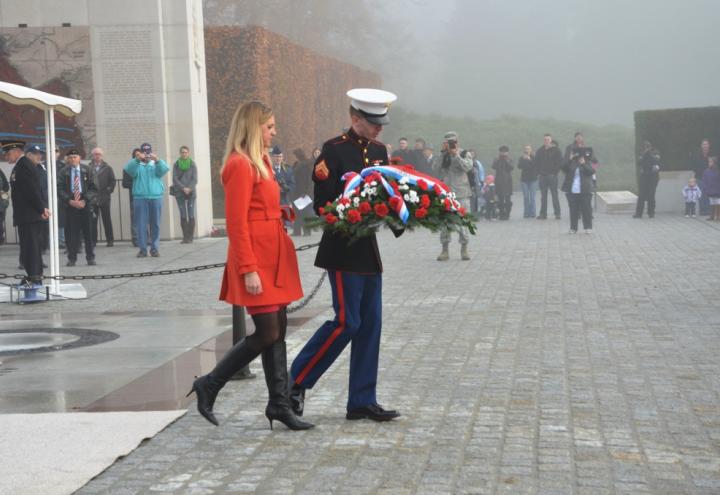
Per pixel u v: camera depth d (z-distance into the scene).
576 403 6.50
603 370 7.52
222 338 9.68
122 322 10.93
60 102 12.88
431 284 13.06
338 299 6.05
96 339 9.79
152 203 18.34
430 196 5.96
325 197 6.11
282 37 30.34
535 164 27.25
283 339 6.05
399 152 27.92
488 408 6.41
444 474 5.04
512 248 18.16
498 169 27.41
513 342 8.75
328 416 6.34
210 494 4.82
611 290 12.04
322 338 6.10
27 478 5.08
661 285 12.40
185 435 5.96
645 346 8.45
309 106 34.06
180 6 22.00
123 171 20.38
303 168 23.34
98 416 6.42
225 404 6.76
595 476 4.96
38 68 22.12
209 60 27.64
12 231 22.03
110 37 22.05
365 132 6.15
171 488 4.93
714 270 13.89
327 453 5.48
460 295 11.91
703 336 8.85
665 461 5.20
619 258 15.88
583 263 15.23
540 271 14.28
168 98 22.12
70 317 11.50
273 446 5.66
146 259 18.08
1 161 22.12
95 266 17.05
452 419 6.15
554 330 9.32
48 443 5.76
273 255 5.89
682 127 29.03
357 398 6.18
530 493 4.71
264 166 5.89
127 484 5.01
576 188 21.48
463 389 6.97
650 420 6.04
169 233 22.33
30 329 10.58
